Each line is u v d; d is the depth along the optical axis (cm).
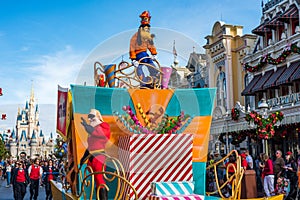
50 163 1505
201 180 588
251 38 2611
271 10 2438
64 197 632
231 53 2697
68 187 654
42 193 1864
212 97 608
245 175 1109
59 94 669
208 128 600
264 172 1201
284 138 2027
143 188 538
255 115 1645
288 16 2119
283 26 2248
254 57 2462
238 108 2198
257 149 2259
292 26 2155
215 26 2841
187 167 557
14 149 14788
